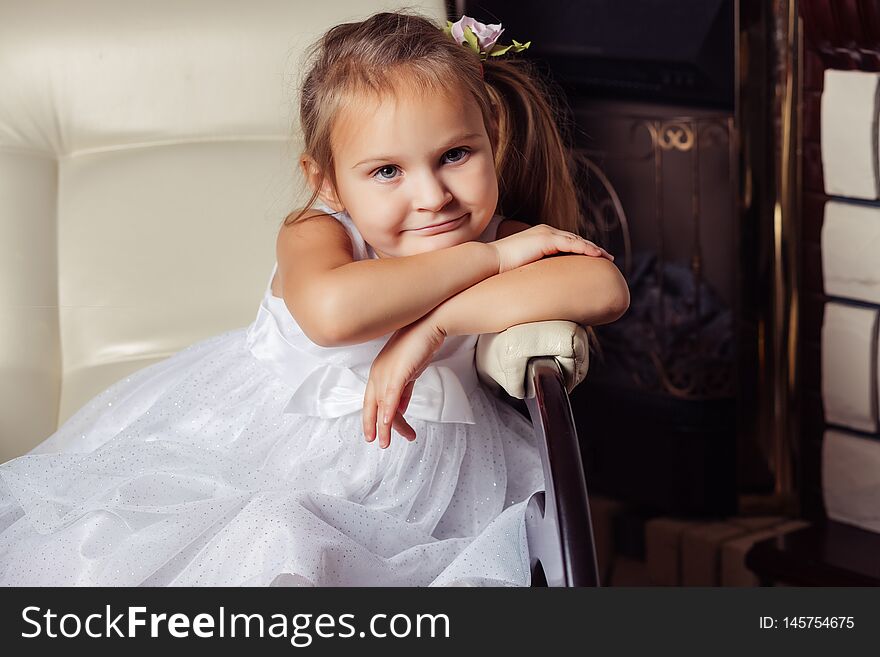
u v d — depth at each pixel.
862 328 1.62
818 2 1.55
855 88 1.55
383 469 1.00
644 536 1.80
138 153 1.43
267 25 1.42
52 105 1.41
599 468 1.85
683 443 1.77
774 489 1.78
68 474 1.00
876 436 1.64
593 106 1.67
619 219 1.72
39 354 1.35
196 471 0.97
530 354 0.90
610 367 1.80
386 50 0.92
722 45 1.62
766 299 1.71
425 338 0.91
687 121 1.66
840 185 1.61
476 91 0.96
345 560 0.88
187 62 1.42
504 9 1.58
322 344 0.90
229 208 1.41
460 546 0.96
